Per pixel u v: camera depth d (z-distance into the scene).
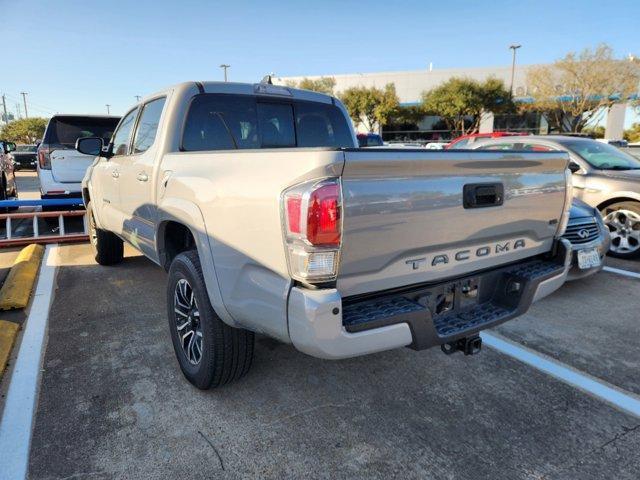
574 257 4.71
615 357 3.57
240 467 2.40
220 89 3.81
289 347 3.70
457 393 3.08
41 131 71.94
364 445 2.57
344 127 4.60
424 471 2.38
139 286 5.19
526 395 3.05
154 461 2.44
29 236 8.16
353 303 2.28
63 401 2.95
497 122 40.47
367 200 2.11
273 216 2.17
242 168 2.41
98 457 2.46
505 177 2.67
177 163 3.16
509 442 2.60
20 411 2.84
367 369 3.38
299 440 2.61
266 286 2.26
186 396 3.02
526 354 3.61
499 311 2.75
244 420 2.78
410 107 40.62
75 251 6.90
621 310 4.50
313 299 2.04
